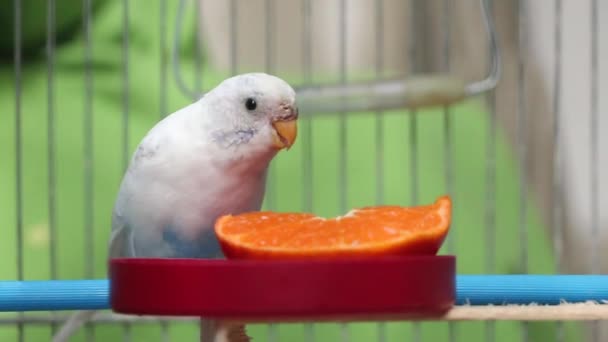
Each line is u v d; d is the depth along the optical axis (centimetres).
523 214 104
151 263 75
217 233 77
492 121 107
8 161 117
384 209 78
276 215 79
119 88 126
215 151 88
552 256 126
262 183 90
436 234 76
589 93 151
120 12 134
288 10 156
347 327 113
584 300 84
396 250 75
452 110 134
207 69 138
